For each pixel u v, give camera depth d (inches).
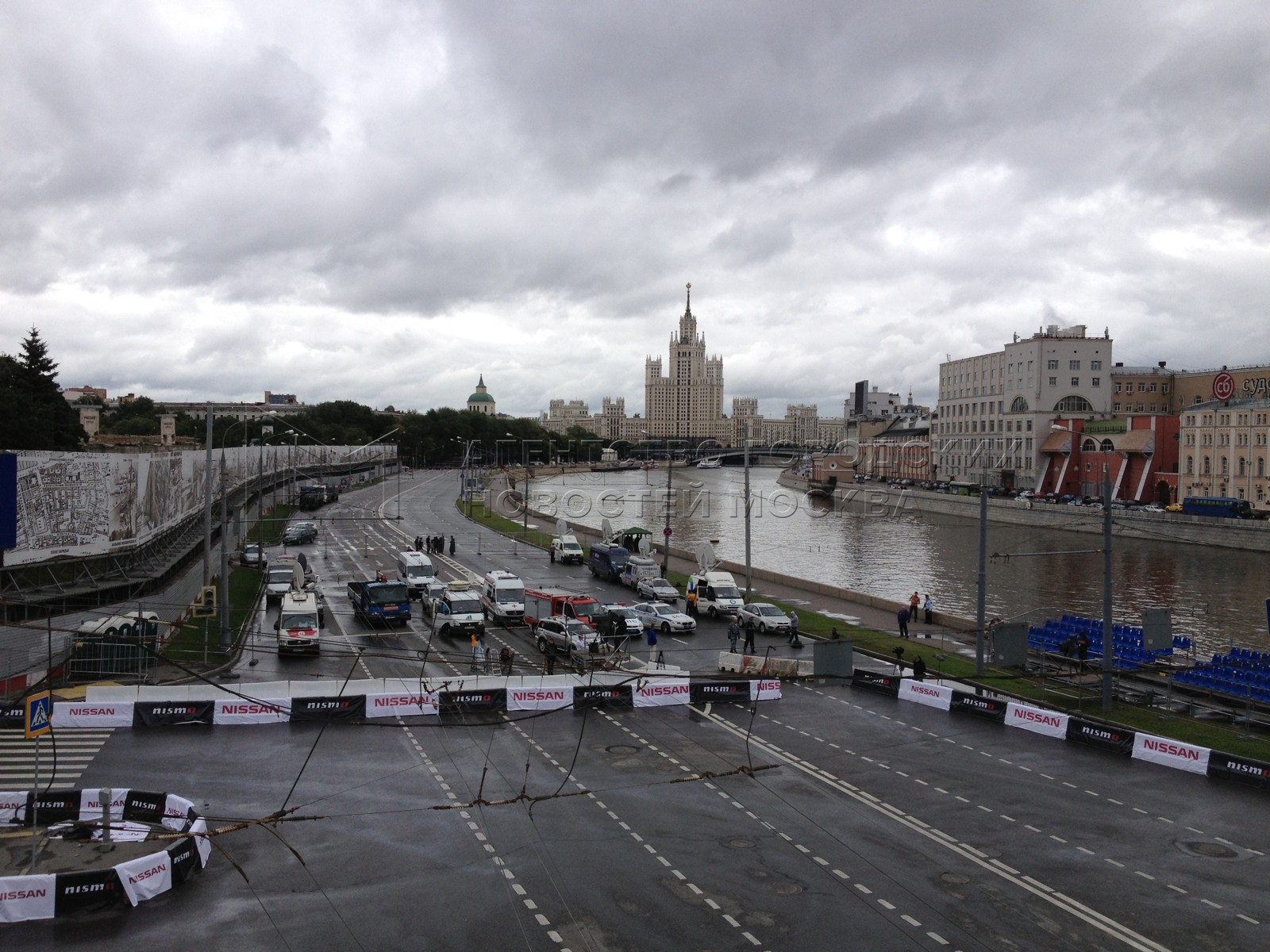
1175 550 4820.4
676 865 961.5
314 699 1466.5
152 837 929.5
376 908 858.1
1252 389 6417.3
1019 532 5807.1
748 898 887.7
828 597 2832.2
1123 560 4473.4
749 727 1485.0
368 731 1425.9
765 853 994.7
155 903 865.5
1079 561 4471.0
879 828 1068.5
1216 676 1779.0
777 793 1180.5
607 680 1653.5
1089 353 7126.0
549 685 1633.9
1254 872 962.7
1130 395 7470.5
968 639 2244.1
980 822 1092.5
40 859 906.1
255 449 5196.9
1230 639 2768.2
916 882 928.3
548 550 3902.6
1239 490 5216.5
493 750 1346.0
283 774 1218.6
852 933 823.1
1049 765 1312.7
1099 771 1288.1
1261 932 834.8
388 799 1138.0
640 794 1170.6
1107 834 1059.9
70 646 1658.5
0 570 1872.5
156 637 1785.2
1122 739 1368.1
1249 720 1478.8
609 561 3100.4
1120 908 877.8
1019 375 7411.4
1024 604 3331.7
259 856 969.5
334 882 911.7
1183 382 7357.3
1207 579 3912.4
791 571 4094.5
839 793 1184.8
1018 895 903.1
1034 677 1823.3
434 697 1520.7
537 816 1089.4
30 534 1963.6
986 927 838.5
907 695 1673.2
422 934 812.6
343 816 1082.1
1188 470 5634.8
